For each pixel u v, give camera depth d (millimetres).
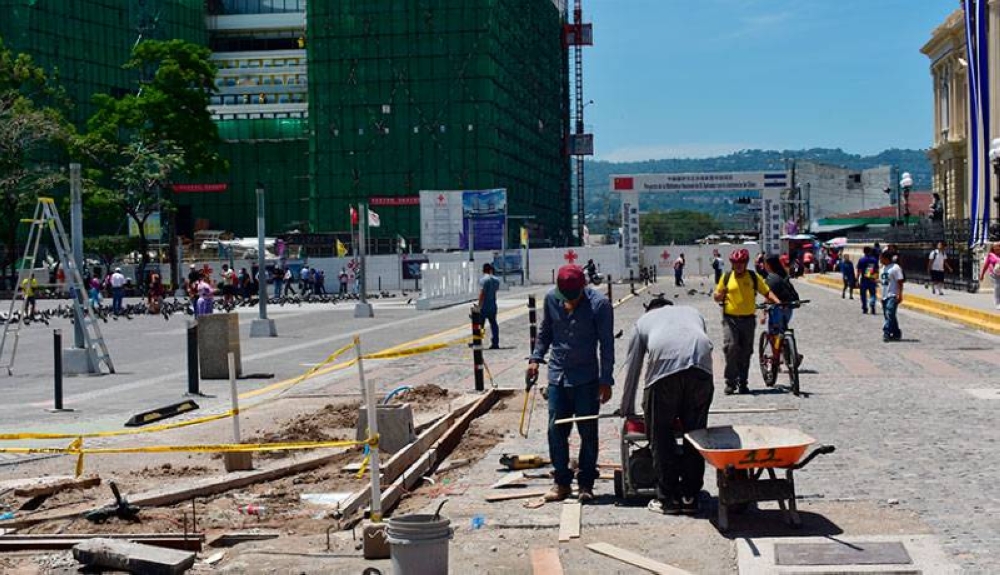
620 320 34312
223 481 10445
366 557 7715
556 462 9375
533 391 17219
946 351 22688
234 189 113875
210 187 109688
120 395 18828
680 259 65125
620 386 17844
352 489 10297
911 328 29281
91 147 77062
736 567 7211
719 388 17172
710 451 7852
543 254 83250
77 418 15859
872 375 18453
